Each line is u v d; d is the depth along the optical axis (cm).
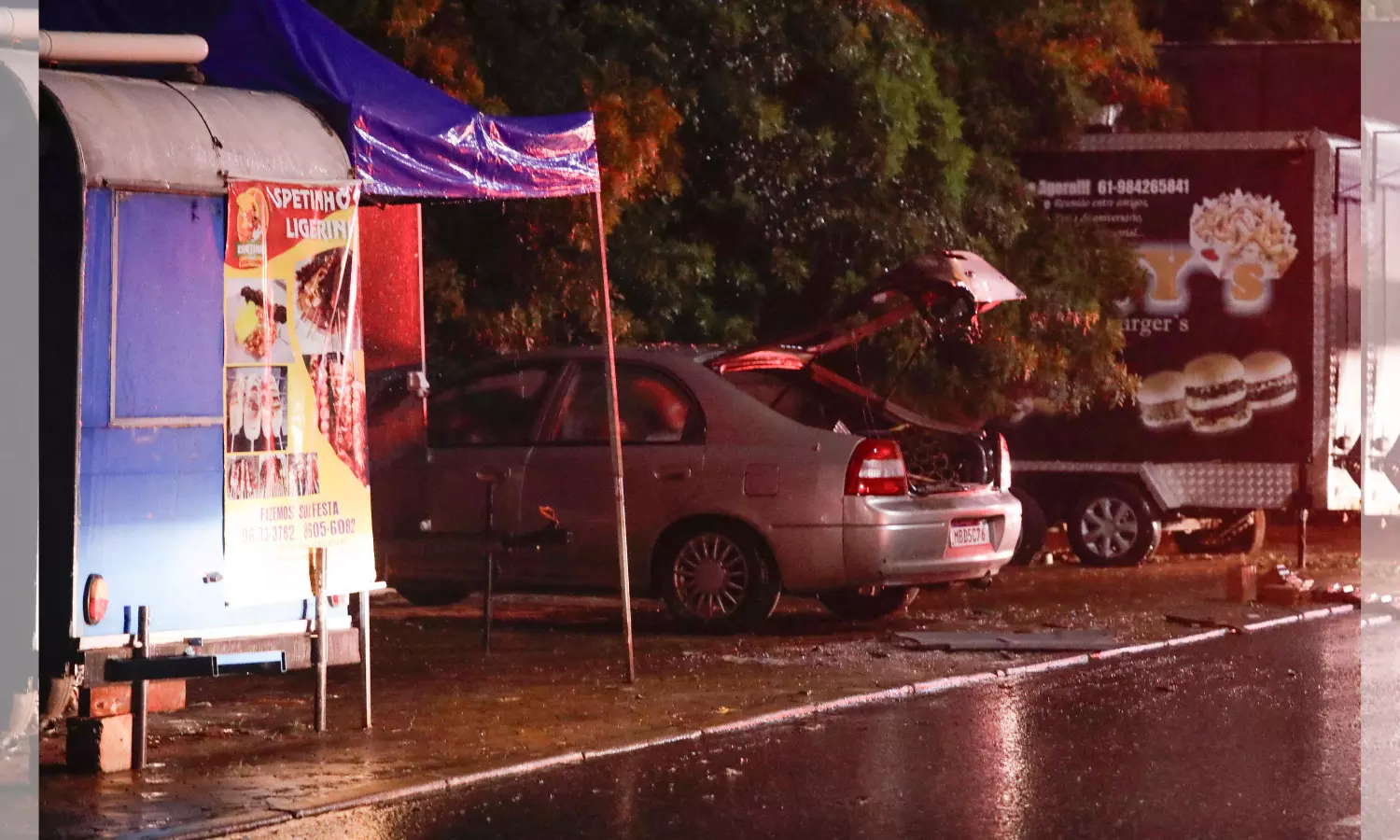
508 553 1362
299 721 1000
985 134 1989
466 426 1384
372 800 822
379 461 1380
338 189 957
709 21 1764
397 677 1153
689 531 1336
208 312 908
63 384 873
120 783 846
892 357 1862
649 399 1351
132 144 877
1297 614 1512
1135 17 2267
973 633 1364
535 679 1146
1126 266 1950
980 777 885
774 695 1090
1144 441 1942
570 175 1092
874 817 802
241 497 912
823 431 1316
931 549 1322
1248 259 1928
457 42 1666
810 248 1834
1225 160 1936
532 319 1680
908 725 1020
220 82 1016
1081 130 1992
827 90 1831
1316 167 1909
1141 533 1927
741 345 1394
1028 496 1933
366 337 1289
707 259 1761
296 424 938
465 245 1714
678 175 1748
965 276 1404
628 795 842
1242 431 1928
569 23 1753
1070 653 1277
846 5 1828
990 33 2034
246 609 930
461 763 895
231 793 826
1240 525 2075
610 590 1349
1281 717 1053
